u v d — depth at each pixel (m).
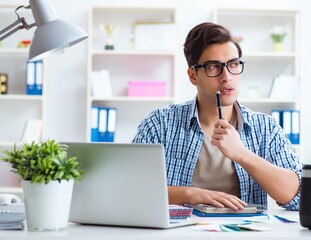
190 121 2.45
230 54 2.24
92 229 1.68
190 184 2.42
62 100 5.10
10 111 5.11
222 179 2.42
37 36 2.11
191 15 5.13
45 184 1.61
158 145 1.64
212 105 2.40
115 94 5.15
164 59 5.16
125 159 1.69
